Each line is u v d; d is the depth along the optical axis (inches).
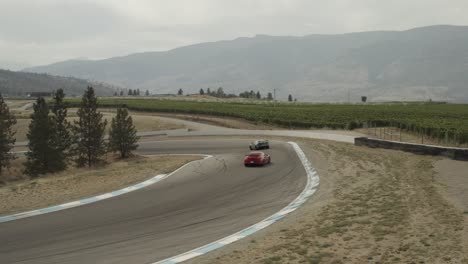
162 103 5556.1
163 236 645.3
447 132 1839.3
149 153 2277.3
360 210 737.0
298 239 597.6
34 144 1963.6
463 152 1194.0
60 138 2063.2
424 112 3836.1
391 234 588.1
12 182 1849.2
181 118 3971.5
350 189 935.7
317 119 3189.0
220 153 1948.8
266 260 518.3
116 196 941.2
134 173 1219.2
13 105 7524.6
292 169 1305.4
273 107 4864.7
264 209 804.0
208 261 525.7
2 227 708.7
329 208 770.8
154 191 992.9
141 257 550.3
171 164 1389.0
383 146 1606.8
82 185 1049.5
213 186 1052.5
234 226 690.2
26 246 610.9
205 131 2984.7
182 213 786.8
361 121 2819.9
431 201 745.0
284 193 950.4
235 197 921.5
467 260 475.2
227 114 3828.7
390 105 6181.1
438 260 483.2
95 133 2116.1
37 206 848.9
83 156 2186.3
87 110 2114.9
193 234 651.5
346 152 1589.6
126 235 653.9
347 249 544.4
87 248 595.5
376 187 922.7
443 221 619.8
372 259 503.8
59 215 780.6
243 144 2281.0
